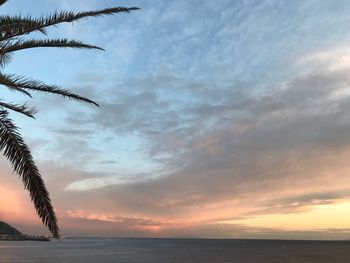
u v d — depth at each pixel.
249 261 80.56
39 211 9.35
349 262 78.31
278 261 81.00
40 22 10.09
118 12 10.85
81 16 10.46
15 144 9.37
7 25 9.70
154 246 189.50
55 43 10.51
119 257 93.56
